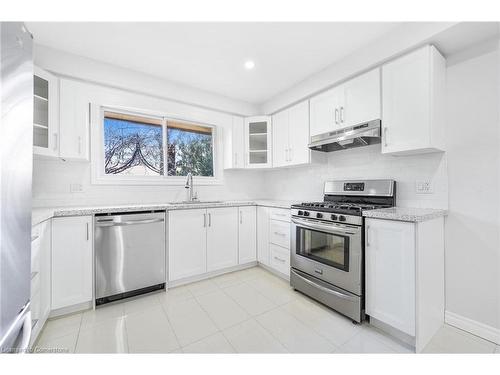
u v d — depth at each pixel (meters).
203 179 3.25
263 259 2.86
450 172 1.74
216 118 3.09
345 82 2.21
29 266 0.89
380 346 1.50
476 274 1.62
